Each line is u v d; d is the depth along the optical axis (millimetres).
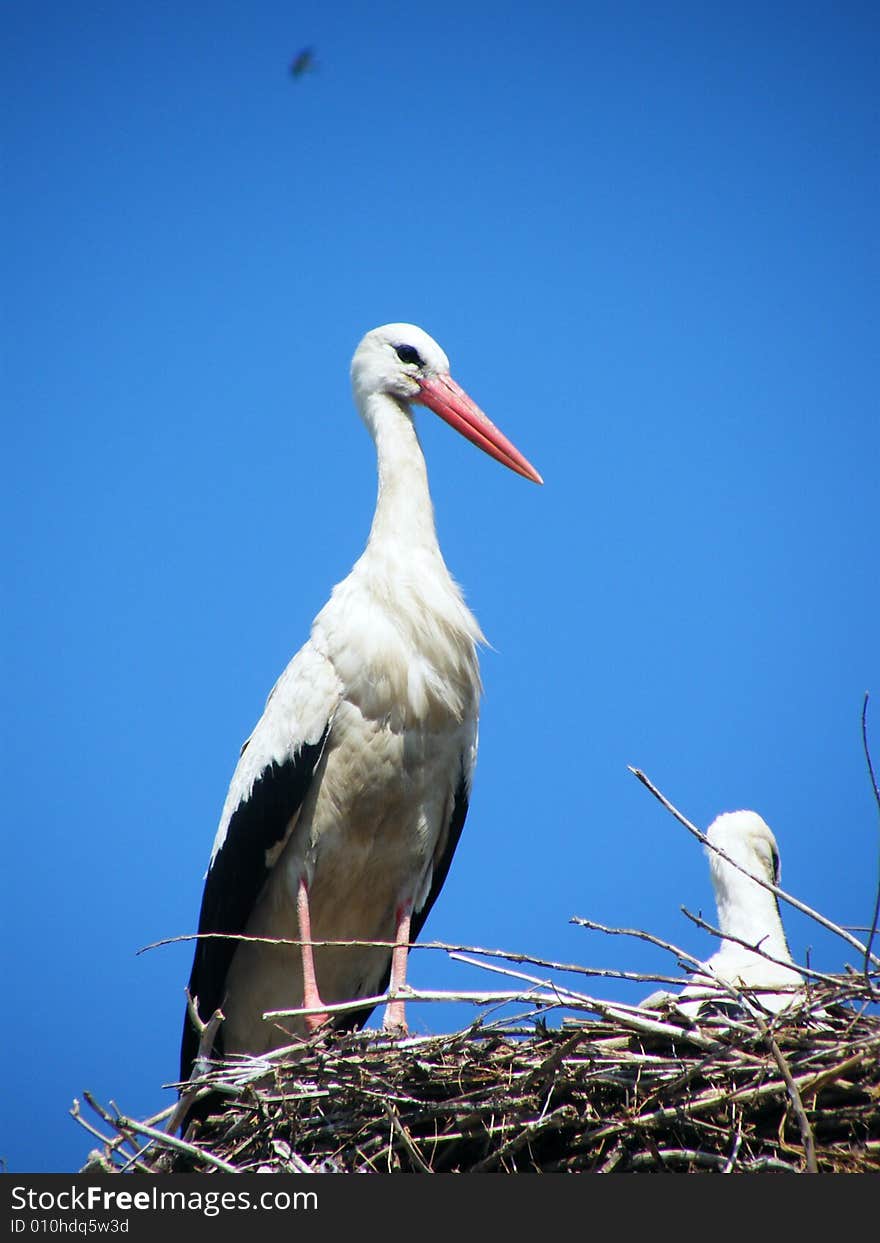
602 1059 10453
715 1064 10227
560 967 10617
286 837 13898
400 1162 10875
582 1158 10469
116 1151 11156
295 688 13930
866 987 10211
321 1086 11148
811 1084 10016
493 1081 10852
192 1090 11484
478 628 14195
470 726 14180
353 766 13703
